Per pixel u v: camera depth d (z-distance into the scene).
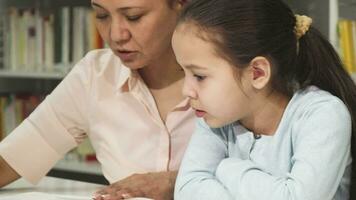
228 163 1.08
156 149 1.47
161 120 1.46
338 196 1.08
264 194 0.98
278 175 1.08
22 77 2.93
